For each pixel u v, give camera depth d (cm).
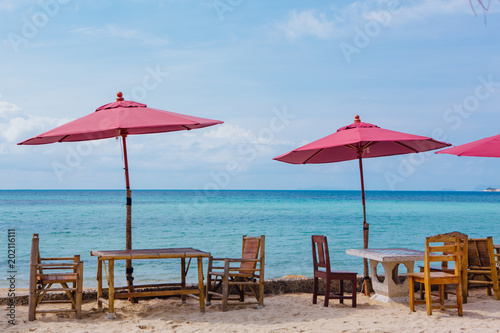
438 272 747
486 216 4341
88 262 1555
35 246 662
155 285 767
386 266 812
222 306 733
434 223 3438
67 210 5038
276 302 799
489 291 864
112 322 649
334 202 8544
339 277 761
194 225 3206
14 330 595
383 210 5575
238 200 9838
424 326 613
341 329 601
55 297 774
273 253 1841
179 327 618
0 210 5050
